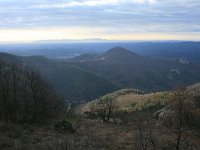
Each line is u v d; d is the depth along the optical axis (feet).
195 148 92.32
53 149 78.59
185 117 72.43
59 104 192.95
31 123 131.03
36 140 93.86
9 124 113.19
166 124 122.93
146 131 96.02
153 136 90.58
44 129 115.14
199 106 122.93
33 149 79.15
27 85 154.30
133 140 101.50
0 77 146.00
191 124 108.17
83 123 148.97
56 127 116.47
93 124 150.10
